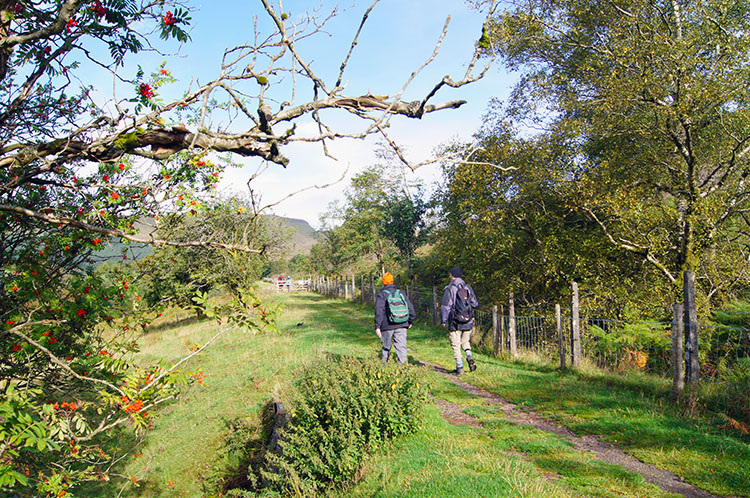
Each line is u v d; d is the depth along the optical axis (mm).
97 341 5340
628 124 12516
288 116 2881
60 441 4098
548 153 13336
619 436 5410
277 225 17375
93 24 3074
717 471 4352
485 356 11031
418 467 4715
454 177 14797
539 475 4395
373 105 2967
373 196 27953
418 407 5867
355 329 16875
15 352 4574
